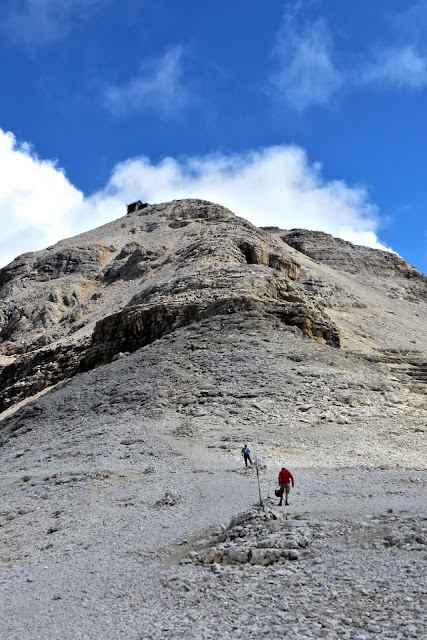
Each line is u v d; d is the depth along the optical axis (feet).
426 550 40.24
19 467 103.09
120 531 60.03
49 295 347.77
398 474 76.95
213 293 204.23
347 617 31.50
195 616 34.14
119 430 114.93
